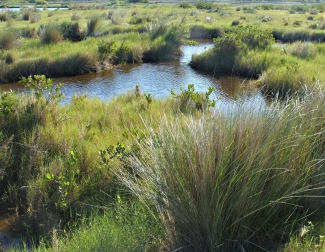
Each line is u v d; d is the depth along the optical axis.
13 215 4.86
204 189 3.15
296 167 3.57
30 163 5.41
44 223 4.49
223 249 3.24
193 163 3.26
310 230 3.34
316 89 4.86
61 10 44.72
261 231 3.37
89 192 4.95
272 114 3.54
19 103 7.07
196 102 8.37
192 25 26.22
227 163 3.17
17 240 4.39
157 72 15.76
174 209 3.25
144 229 3.59
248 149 3.22
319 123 3.87
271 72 12.88
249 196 3.21
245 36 17.72
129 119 7.30
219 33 25.44
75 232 4.05
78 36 22.19
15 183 5.32
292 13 43.44
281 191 3.47
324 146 3.95
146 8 50.12
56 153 5.78
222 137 3.27
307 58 15.63
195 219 3.23
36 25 26.14
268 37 17.81
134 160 4.14
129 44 18.39
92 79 14.52
